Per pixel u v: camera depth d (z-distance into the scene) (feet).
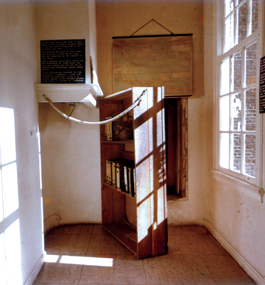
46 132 10.38
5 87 5.51
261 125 6.52
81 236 10.12
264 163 6.45
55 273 7.48
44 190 10.24
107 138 10.75
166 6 10.71
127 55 10.71
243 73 7.60
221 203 9.25
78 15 7.76
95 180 11.26
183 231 10.53
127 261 8.18
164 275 7.36
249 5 7.34
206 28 10.42
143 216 8.29
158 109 8.30
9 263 5.56
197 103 10.94
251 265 7.14
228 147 8.86
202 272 7.48
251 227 7.09
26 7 6.95
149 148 8.23
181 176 11.31
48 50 7.72
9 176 5.63
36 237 7.41
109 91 10.89
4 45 5.50
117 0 10.77
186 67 10.68
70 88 7.70
